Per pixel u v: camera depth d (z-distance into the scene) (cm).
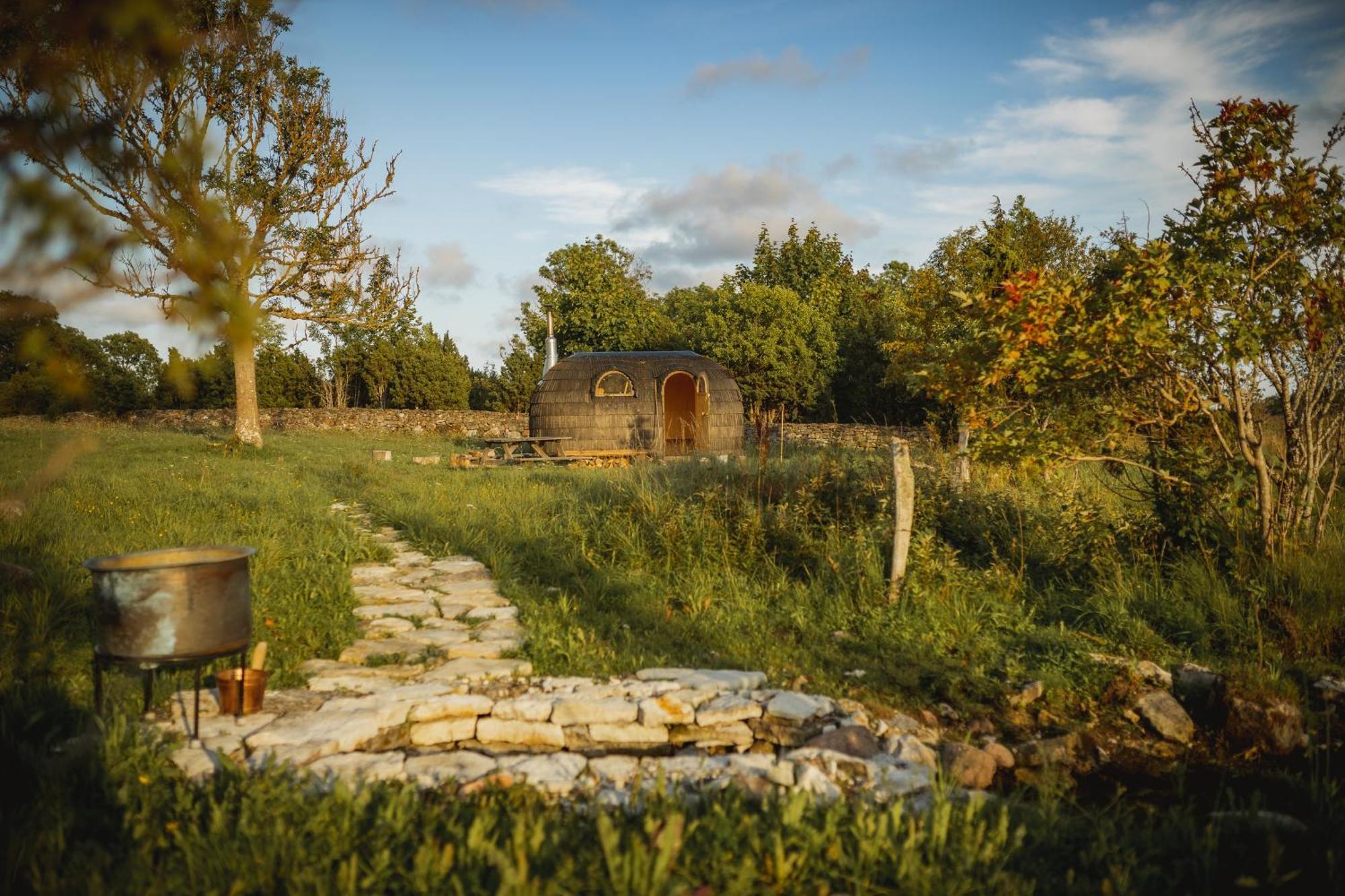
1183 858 355
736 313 3131
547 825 360
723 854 322
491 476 1609
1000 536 909
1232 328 691
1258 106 715
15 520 762
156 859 339
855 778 436
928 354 1245
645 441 2212
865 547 801
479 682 550
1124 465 837
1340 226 698
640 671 577
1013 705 569
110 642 438
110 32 142
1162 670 612
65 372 147
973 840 353
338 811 360
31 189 138
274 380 4175
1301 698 579
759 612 720
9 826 336
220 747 436
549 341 2945
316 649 606
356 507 1284
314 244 2027
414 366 4128
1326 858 352
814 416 3228
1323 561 709
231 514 1023
